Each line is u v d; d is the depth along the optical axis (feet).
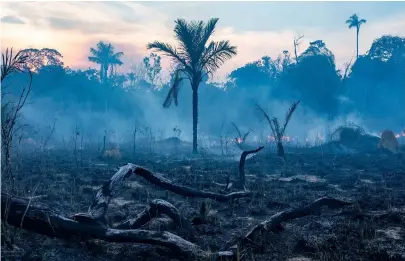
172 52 81.97
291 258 18.93
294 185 40.73
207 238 21.84
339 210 27.58
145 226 22.93
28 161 56.08
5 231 17.52
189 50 81.41
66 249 17.93
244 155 37.55
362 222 24.44
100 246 18.79
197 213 27.14
